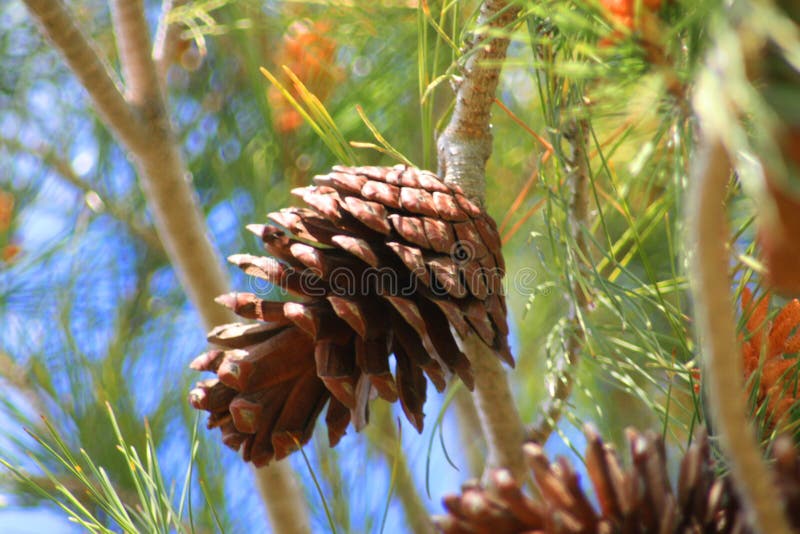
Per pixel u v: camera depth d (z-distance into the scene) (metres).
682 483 0.91
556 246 1.00
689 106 0.92
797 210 0.88
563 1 0.93
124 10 1.02
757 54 0.87
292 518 1.06
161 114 1.03
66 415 1.14
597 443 0.91
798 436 0.95
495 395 1.00
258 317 0.98
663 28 0.91
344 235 0.97
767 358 0.95
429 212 0.97
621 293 0.98
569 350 1.01
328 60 1.13
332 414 0.98
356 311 0.96
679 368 0.96
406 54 1.12
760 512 0.88
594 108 0.96
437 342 0.97
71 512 0.99
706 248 0.87
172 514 0.99
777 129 0.87
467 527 0.91
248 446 0.98
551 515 0.90
